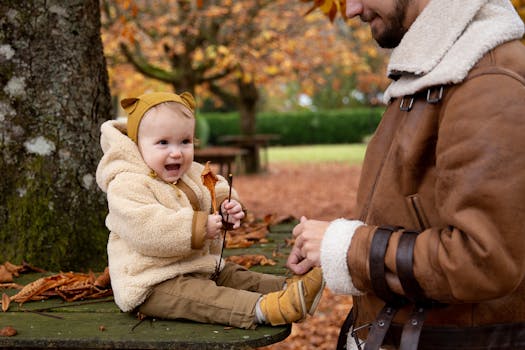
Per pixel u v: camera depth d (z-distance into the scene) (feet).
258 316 6.01
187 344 5.57
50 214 9.78
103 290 7.66
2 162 9.75
